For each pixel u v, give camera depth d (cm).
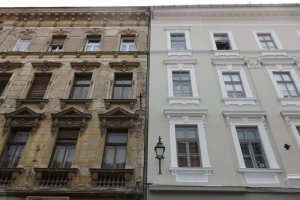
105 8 1695
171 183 953
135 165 1005
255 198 909
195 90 1265
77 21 1686
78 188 931
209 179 965
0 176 971
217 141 1070
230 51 1464
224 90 1272
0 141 1077
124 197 911
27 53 1466
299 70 1354
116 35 1591
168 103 1214
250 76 1334
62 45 1573
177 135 1112
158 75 1338
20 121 1138
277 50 1459
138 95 1255
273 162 1007
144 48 1508
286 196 912
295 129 1104
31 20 1695
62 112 1153
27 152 1041
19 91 1277
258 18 1678
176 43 1562
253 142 1090
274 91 1256
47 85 1327
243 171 982
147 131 1103
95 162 1009
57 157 1055
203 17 1695
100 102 1218
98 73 1355
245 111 1160
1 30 1634
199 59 1426
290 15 1684
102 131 1102
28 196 909
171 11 1694
